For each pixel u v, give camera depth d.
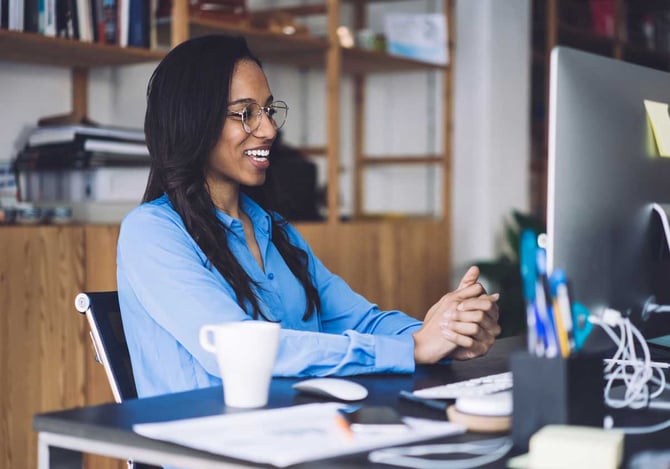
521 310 4.09
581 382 1.06
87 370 2.62
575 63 1.35
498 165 4.45
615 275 1.43
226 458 1.02
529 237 1.08
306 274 1.85
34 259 2.49
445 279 4.14
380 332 1.87
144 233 1.59
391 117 4.61
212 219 1.68
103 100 3.21
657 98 1.53
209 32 3.12
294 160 3.49
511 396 1.14
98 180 2.77
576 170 1.35
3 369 2.43
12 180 2.85
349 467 0.96
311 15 3.95
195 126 1.68
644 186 1.48
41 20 2.60
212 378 1.54
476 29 4.40
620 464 0.95
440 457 1.00
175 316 1.52
